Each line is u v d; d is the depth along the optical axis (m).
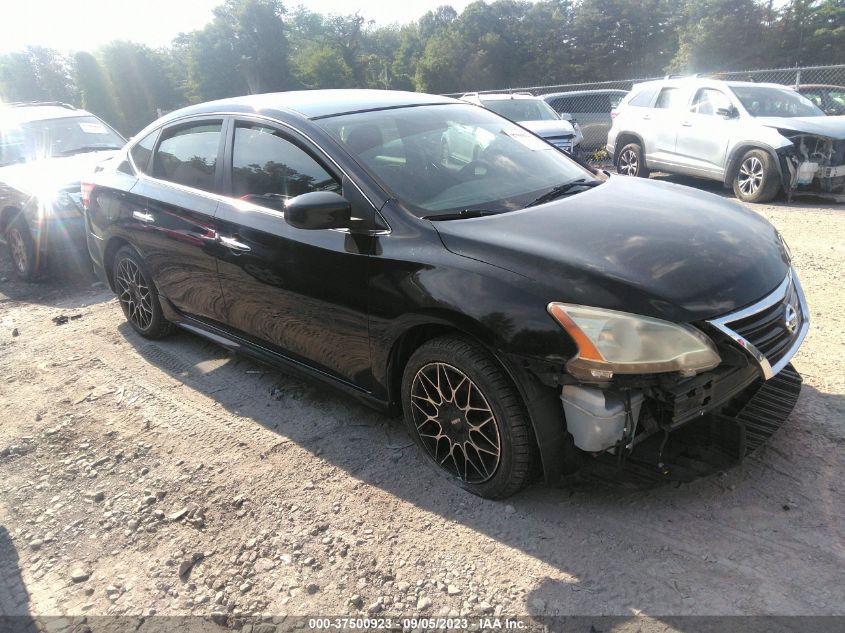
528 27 103.88
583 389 2.40
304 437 3.48
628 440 2.43
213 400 3.98
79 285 6.90
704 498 2.70
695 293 2.42
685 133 10.25
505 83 103.31
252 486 3.09
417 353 2.86
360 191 3.06
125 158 4.83
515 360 2.45
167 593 2.48
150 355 4.75
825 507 2.58
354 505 2.89
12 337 5.42
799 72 12.09
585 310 2.36
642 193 3.32
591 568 2.39
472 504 2.81
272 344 3.72
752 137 9.16
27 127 7.87
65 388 4.33
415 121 3.64
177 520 2.90
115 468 3.35
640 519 2.62
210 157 3.97
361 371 3.18
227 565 2.60
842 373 3.61
